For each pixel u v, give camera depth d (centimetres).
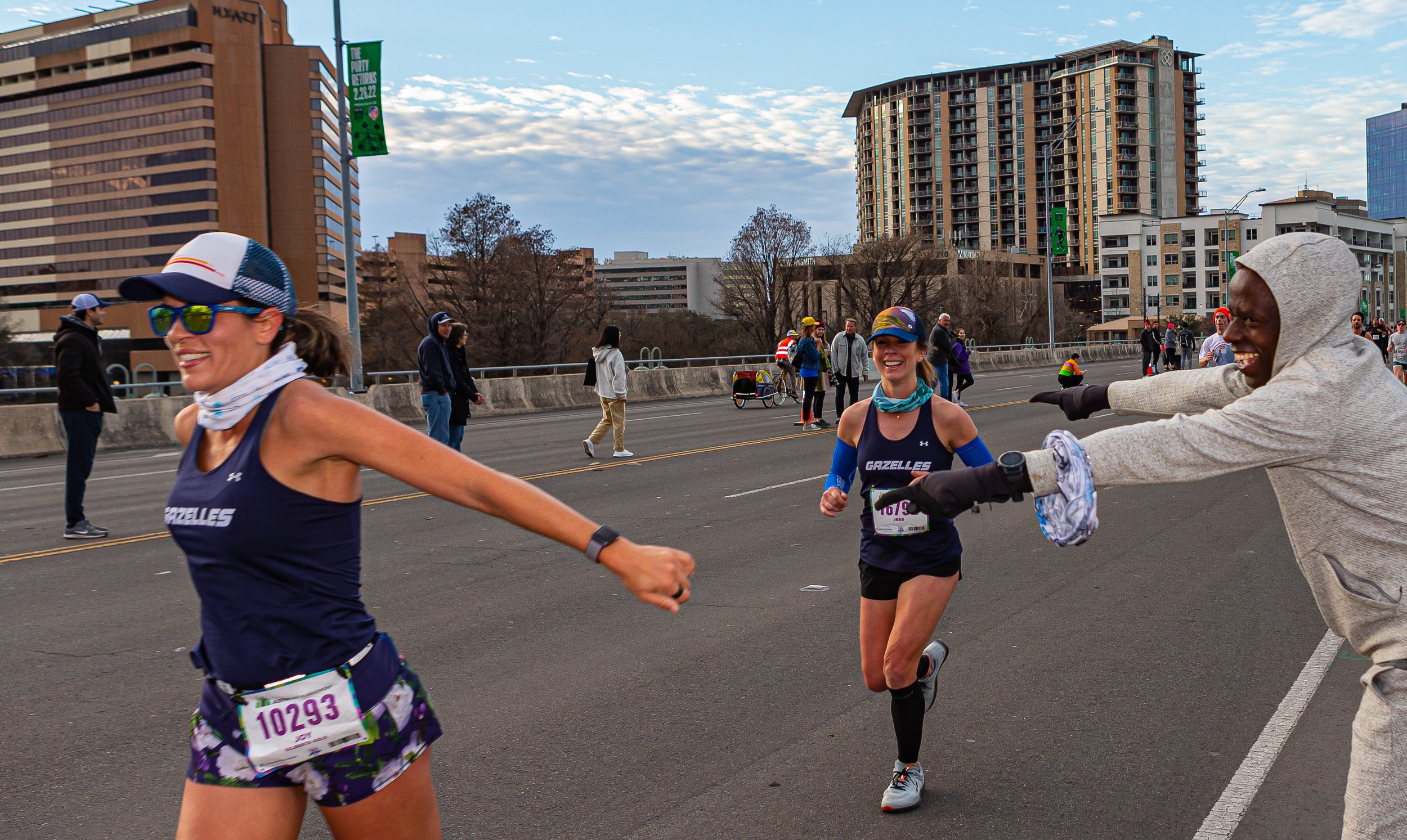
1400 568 228
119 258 15612
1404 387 235
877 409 415
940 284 9838
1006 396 2830
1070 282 17075
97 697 533
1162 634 618
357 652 227
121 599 734
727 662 577
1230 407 229
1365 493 227
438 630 648
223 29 14688
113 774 439
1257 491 1120
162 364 9838
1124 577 759
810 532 953
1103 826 382
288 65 14775
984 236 19500
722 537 933
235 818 225
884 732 475
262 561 218
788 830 383
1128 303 16500
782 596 720
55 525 1038
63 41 15512
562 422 2300
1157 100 18388
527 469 1418
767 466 1429
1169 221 16162
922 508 236
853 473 437
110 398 980
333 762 225
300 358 240
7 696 535
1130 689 526
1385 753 229
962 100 19538
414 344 7262
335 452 217
